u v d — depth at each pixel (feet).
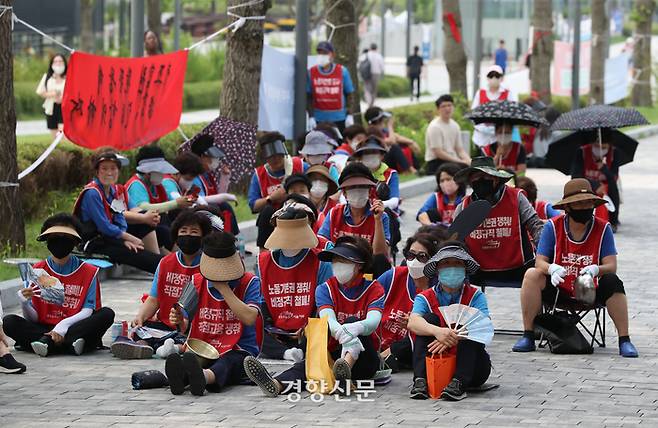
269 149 56.90
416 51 173.88
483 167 44.52
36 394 36.06
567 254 42.47
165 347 40.57
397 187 53.52
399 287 40.06
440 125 83.20
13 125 56.13
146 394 36.14
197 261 40.78
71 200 66.90
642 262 61.98
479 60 132.67
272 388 35.73
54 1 185.47
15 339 42.06
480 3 132.16
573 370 39.70
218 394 36.17
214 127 67.67
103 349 42.63
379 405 34.88
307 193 50.06
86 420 33.06
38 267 42.16
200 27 232.53
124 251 53.31
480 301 36.70
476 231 45.01
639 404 35.17
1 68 55.26
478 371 36.17
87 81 60.08
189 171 55.57
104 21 198.80
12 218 56.08
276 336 40.42
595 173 70.33
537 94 136.87
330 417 33.45
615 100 158.10
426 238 39.22
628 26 284.20
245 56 75.15
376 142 53.36
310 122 82.53
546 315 43.01
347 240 37.19
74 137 59.98
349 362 36.14
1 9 54.85
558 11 256.11
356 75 94.27
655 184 96.58
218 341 37.42
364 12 200.13
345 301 37.22
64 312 41.96
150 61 63.57
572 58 147.02
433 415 33.71
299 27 80.23
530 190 49.42
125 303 50.75
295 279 40.11
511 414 33.86
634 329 46.44
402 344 39.42
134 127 63.52
